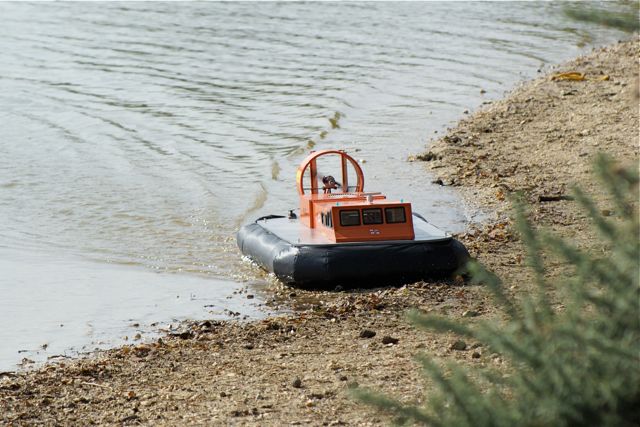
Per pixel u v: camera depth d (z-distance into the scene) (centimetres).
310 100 8488
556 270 3656
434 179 5738
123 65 10262
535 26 12144
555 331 1411
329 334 3241
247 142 7112
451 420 1470
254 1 14438
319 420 2417
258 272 4188
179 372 2928
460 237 4497
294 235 4022
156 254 4556
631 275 1401
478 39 11388
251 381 2781
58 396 2748
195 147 6988
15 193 5781
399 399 2480
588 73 8669
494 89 8750
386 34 11775
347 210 3828
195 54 10762
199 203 5497
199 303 3788
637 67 8738
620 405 1353
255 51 10844
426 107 8112
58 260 4491
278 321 3422
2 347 3325
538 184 5356
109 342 3369
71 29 12456
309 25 12431
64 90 9156
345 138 7112
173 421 2484
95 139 7300
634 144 5988
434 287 3709
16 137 7369
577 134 6450
